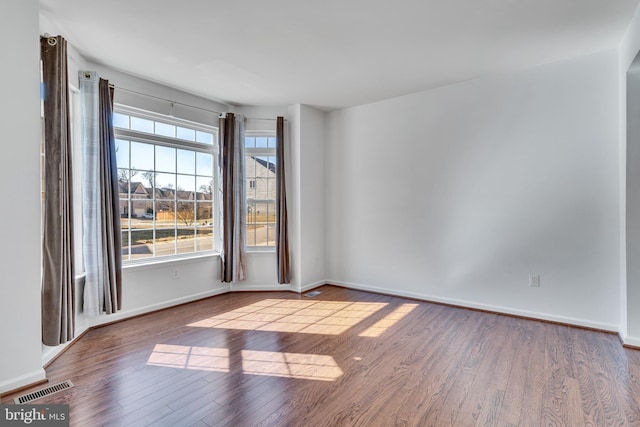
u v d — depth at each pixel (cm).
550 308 332
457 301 389
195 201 427
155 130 384
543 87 331
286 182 468
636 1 226
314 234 486
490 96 361
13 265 210
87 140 301
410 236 424
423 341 292
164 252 394
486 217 367
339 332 314
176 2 227
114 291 320
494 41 284
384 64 331
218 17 246
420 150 413
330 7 234
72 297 262
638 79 267
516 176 348
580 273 316
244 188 451
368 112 458
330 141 497
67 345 280
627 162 273
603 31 267
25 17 214
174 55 309
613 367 242
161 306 382
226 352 272
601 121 304
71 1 225
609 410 192
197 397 208
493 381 225
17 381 212
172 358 261
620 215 292
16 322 212
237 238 441
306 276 471
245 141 467
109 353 270
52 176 248
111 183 323
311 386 220
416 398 205
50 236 247
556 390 213
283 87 394
